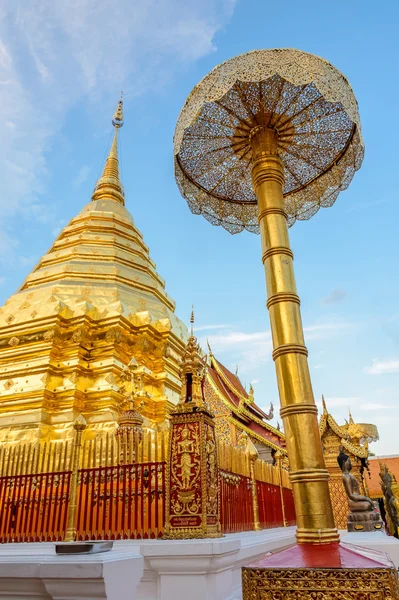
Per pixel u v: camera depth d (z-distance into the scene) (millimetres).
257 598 2311
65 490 6863
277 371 4262
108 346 13516
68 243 18531
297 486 3793
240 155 6863
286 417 4035
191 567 4840
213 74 5492
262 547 6855
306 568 2303
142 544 5094
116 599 3289
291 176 7477
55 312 13484
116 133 26438
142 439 7016
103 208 21078
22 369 13086
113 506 6418
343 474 12508
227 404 19406
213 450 6078
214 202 8062
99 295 15133
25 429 11891
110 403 12383
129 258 18219
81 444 7258
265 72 5145
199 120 6391
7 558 3459
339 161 7070
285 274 4574
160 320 15125
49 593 3240
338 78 5402
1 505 7207
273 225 4863
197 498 5523
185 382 6336
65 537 6102
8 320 14133
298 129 6387
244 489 7762
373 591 2174
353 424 19359
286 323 4340
